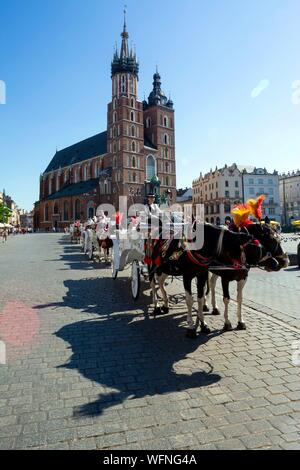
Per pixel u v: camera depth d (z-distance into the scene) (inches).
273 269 218.5
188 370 174.7
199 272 228.1
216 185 3267.7
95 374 170.6
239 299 240.1
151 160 3085.6
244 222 222.7
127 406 140.7
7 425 128.2
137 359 189.2
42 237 1939.0
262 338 221.8
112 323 256.8
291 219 3417.8
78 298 339.6
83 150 3715.6
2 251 924.0
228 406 140.6
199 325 250.1
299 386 157.8
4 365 181.5
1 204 2795.3
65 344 212.5
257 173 3270.2
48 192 4072.3
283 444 117.5
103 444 117.3
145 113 3292.3
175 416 133.4
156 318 269.9
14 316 274.5
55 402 144.3
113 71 2984.7
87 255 772.0
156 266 266.2
